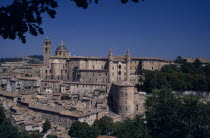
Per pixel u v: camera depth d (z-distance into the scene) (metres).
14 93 177.50
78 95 181.00
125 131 84.81
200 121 67.25
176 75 180.88
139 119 87.88
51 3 19.58
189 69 199.88
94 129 124.81
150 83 174.62
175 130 72.62
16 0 19.14
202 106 68.88
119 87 155.50
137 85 192.25
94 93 177.12
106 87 178.62
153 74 177.88
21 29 19.50
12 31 19.36
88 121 139.88
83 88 185.38
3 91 188.75
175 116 74.25
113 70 196.75
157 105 82.88
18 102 167.00
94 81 193.50
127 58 194.12
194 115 69.69
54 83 194.12
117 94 157.88
